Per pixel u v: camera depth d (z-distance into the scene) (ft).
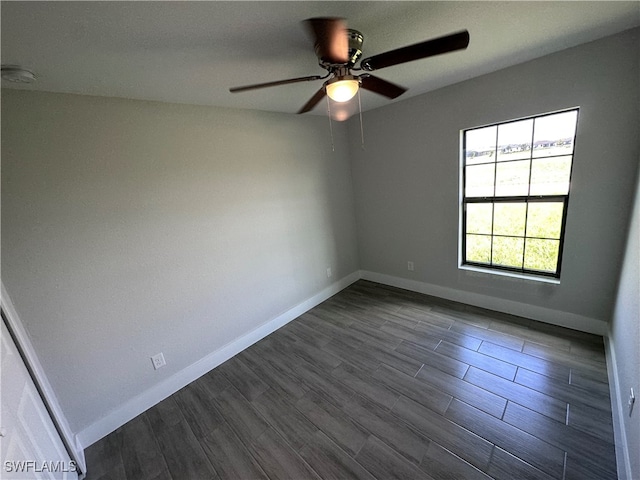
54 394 5.66
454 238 9.95
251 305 9.18
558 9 4.61
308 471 5.09
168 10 3.53
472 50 6.07
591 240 7.23
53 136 5.42
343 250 12.51
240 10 3.70
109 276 6.28
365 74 4.92
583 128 6.76
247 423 6.25
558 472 4.59
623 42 5.90
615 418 5.23
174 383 7.50
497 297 9.39
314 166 10.73
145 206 6.70
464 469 4.79
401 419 5.87
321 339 9.08
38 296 5.42
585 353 7.06
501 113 7.86
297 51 5.06
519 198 8.43
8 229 5.07
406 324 9.35
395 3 3.99
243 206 8.66
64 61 4.43
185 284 7.56
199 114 7.47
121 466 5.60
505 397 6.09
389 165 10.94
